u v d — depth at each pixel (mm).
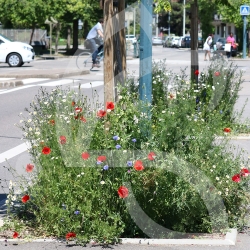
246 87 23047
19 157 11086
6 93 21562
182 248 6320
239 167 7082
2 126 14555
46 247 6328
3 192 8594
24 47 35281
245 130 12883
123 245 6375
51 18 49469
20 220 6918
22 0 45656
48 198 6570
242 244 6531
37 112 7734
